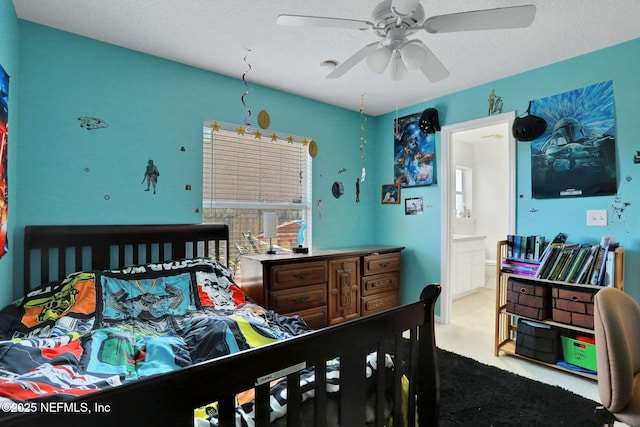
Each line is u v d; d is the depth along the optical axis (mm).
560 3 1880
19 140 2068
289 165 3389
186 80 2715
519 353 2574
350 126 3859
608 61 2398
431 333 1349
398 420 1229
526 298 2539
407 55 1595
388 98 3496
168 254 2607
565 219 2602
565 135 2598
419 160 3654
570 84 2576
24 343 1342
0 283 1729
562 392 2102
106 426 563
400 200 3850
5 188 1731
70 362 1263
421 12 1456
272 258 2734
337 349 1005
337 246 3736
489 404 1979
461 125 3266
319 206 3584
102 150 2355
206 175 2857
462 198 5605
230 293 2354
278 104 3256
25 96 2088
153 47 2432
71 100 2242
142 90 2512
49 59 2166
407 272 3789
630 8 1924
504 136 5062
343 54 2523
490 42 2326
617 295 1460
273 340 1605
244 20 2080
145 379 625
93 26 2158
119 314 1896
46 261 2111
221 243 2896
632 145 2307
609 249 2207
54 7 1953
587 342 2285
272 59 2611
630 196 2311
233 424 765
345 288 3193
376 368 1171
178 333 1750
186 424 676
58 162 2197
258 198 3162
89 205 2309
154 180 2566
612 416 1396
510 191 2895
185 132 2711
